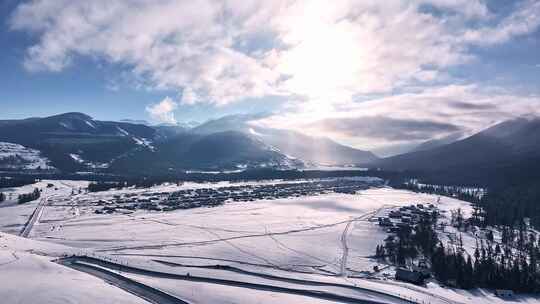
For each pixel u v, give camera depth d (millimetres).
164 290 86938
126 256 131625
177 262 128000
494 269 131625
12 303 71938
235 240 169875
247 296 86938
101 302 74625
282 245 164375
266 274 112812
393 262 147250
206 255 142625
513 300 115438
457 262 132750
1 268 93062
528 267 137375
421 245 167250
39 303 72312
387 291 101625
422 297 100625
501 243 190875
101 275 98062
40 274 89938
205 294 86188
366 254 157000
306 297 92125
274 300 85938
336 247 165875
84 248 144625
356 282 110750
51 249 123875
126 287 89000
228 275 107500
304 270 131750
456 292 115500
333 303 88312
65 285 82375
